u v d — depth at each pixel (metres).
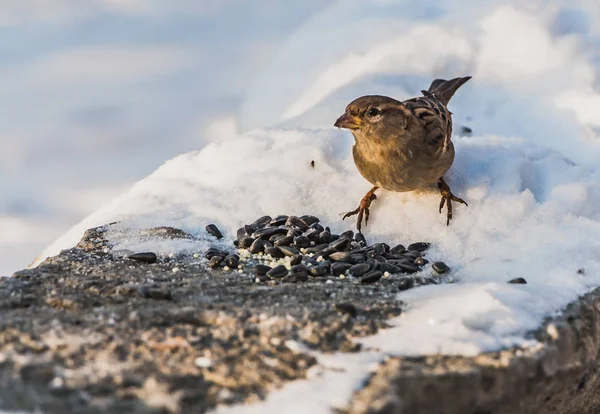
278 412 6.32
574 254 9.13
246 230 10.01
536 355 7.15
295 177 10.78
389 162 10.00
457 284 8.44
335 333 7.36
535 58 13.35
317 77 14.28
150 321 7.49
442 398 6.72
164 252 9.56
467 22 14.18
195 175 11.20
